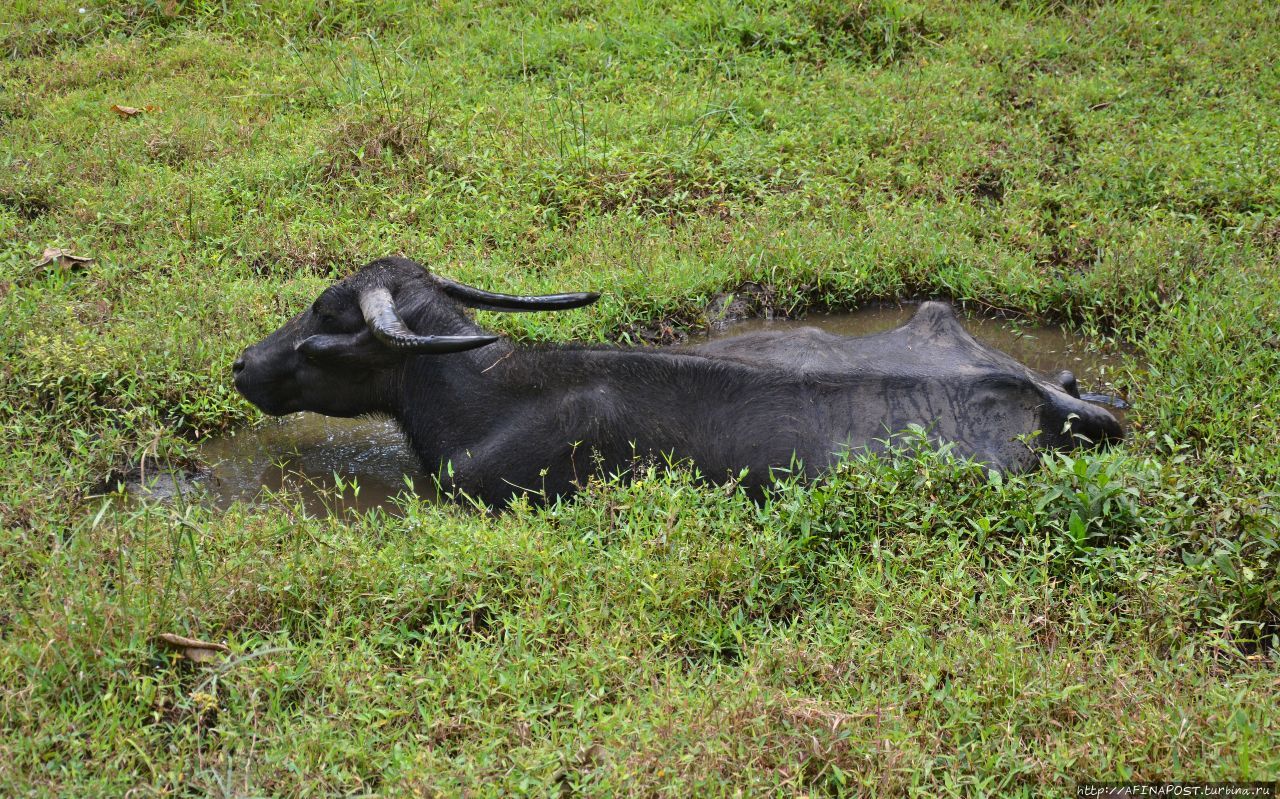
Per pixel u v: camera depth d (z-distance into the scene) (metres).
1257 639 6.87
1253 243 12.24
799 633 7.01
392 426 10.19
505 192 13.07
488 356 8.91
